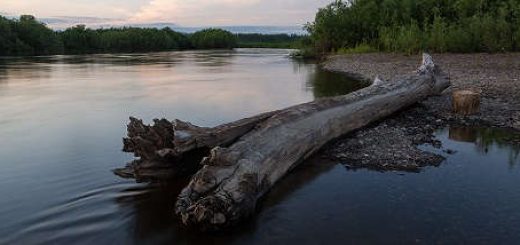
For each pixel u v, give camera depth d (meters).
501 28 30.69
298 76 26.55
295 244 5.23
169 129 6.93
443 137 9.96
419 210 6.08
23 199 6.62
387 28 41.44
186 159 7.03
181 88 20.83
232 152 6.24
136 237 5.45
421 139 9.66
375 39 44.44
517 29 30.72
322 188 6.89
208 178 5.72
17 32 73.62
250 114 13.62
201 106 15.29
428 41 33.53
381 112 11.41
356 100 10.81
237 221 5.61
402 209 6.12
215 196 5.44
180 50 101.75
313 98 16.92
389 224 5.69
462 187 6.88
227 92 19.08
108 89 20.73
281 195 6.64
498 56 27.97
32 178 7.56
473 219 5.79
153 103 16.11
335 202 6.38
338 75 26.11
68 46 85.38
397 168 7.75
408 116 12.14
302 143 7.89
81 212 6.13
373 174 7.48
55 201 6.52
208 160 6.12
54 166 8.23
